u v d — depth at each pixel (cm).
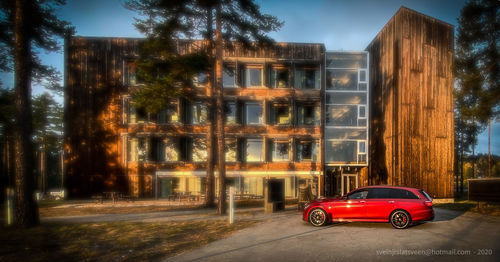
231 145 2514
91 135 2480
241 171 2495
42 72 1973
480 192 1571
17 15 1090
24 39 1098
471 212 1420
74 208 1759
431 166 2336
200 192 2484
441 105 2412
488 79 1658
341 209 1027
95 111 2494
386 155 2520
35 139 3222
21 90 1083
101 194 2428
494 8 1628
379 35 2734
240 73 2538
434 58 2423
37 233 946
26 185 1066
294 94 2539
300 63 2541
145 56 1725
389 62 2519
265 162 2502
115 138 2486
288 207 1727
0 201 2127
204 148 2517
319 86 2569
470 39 1719
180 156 2503
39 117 3167
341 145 2548
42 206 1886
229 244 793
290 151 2527
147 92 1667
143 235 916
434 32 2442
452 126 2420
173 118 2530
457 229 961
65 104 2489
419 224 1053
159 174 2467
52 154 4478
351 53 2600
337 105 2570
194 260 651
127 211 1596
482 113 1631
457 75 1791
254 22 1627
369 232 920
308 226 1044
